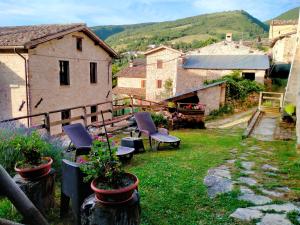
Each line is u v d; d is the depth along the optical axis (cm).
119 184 309
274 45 3931
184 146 886
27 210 130
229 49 3241
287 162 652
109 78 1923
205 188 482
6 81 1316
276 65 3225
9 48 1230
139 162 676
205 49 3316
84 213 318
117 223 298
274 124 1299
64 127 673
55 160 528
